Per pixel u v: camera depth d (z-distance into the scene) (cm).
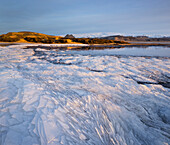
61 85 583
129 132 341
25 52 1844
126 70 962
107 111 406
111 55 1759
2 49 2020
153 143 311
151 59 1405
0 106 291
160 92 593
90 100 453
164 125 378
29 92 387
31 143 211
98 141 279
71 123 299
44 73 779
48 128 255
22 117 269
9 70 612
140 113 432
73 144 241
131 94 561
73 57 1525
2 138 208
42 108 317
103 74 834
